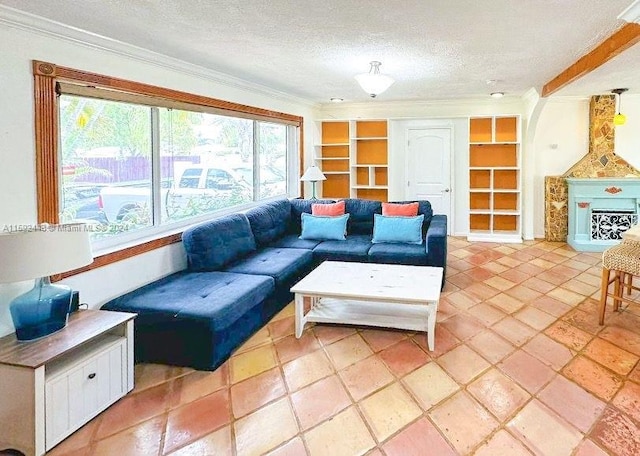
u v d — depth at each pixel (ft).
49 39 8.68
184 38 10.07
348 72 14.12
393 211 15.93
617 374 8.85
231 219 13.66
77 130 9.80
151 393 8.29
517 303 12.96
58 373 6.84
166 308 9.23
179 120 13.16
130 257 10.72
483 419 7.40
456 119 22.86
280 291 12.44
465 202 23.40
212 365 9.09
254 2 7.89
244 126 16.83
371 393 8.21
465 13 8.56
